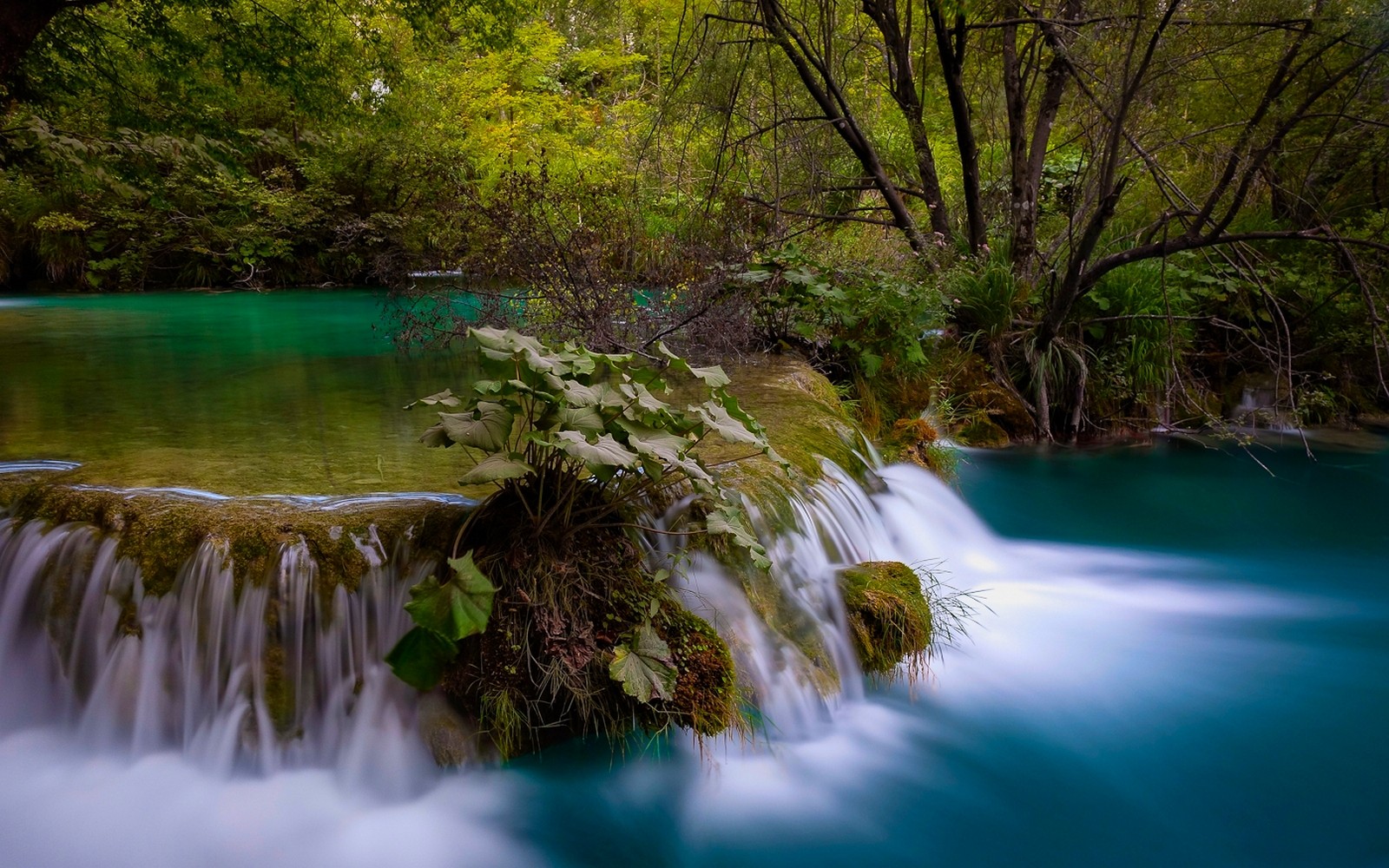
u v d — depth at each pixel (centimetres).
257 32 1030
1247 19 675
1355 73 706
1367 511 648
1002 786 329
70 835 276
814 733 343
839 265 808
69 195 1462
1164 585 521
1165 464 752
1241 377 892
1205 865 293
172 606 306
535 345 327
